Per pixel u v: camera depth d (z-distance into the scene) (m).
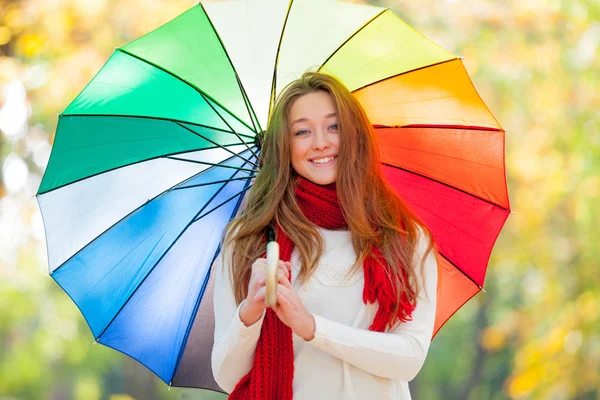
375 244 4.09
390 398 3.96
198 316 4.65
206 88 4.52
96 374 24.12
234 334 3.84
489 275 20.69
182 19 4.55
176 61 4.50
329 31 4.57
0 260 16.59
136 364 24.58
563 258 17.64
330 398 3.91
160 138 4.55
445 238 4.60
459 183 4.59
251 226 4.14
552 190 16.95
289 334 3.91
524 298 21.06
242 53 4.55
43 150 14.05
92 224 4.50
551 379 16.06
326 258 4.06
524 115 16.95
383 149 4.59
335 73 4.56
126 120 4.46
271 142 4.25
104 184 4.50
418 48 4.53
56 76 13.52
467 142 4.57
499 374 23.58
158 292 4.59
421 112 4.57
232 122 4.62
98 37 13.55
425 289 4.11
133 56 4.45
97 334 4.54
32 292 19.45
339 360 3.94
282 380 3.88
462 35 16.30
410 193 4.62
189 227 4.60
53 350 21.58
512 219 17.69
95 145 4.44
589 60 16.53
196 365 4.73
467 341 24.34
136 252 4.55
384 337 3.87
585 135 16.80
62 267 4.46
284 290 3.69
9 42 13.23
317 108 4.19
